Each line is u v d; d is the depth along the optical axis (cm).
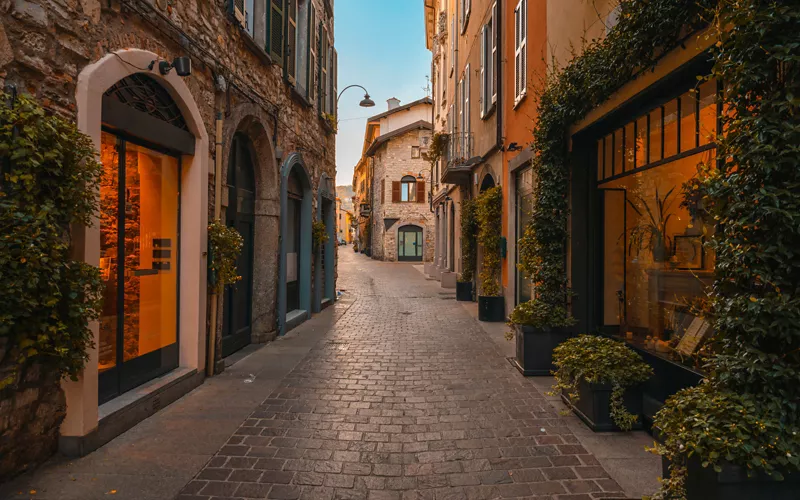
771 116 213
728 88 241
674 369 386
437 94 2077
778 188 213
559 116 553
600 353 417
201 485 312
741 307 226
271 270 781
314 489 310
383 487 314
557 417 439
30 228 284
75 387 343
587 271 572
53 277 294
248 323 753
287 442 382
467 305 1258
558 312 571
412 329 899
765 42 215
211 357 568
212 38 558
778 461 206
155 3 430
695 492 228
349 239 10262
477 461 350
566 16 584
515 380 559
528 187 830
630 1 378
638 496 299
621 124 509
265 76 742
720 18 240
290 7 868
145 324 467
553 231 577
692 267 401
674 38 347
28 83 300
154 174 481
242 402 476
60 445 344
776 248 213
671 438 243
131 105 424
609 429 405
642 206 482
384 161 3453
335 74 1309
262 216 775
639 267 491
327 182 1188
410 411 454
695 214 393
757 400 225
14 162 283
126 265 438
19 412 304
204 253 541
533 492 307
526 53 784
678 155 410
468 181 1374
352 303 1297
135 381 446
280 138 816
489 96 1105
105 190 402
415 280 2052
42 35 307
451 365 629
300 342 773
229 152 629
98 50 359
